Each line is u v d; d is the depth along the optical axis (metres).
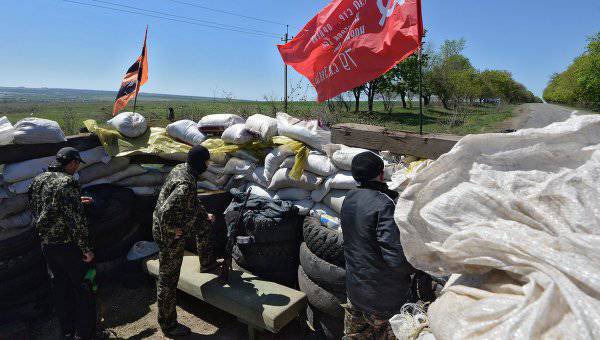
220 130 4.77
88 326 3.38
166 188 3.32
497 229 1.49
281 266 3.79
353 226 2.42
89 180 4.43
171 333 3.50
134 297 4.26
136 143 4.66
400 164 3.27
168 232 3.21
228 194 4.59
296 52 3.90
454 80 44.38
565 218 1.43
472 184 1.69
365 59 3.40
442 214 1.66
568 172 1.59
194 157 3.33
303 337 3.54
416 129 21.25
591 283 1.19
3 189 3.73
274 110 14.99
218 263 3.88
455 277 1.72
